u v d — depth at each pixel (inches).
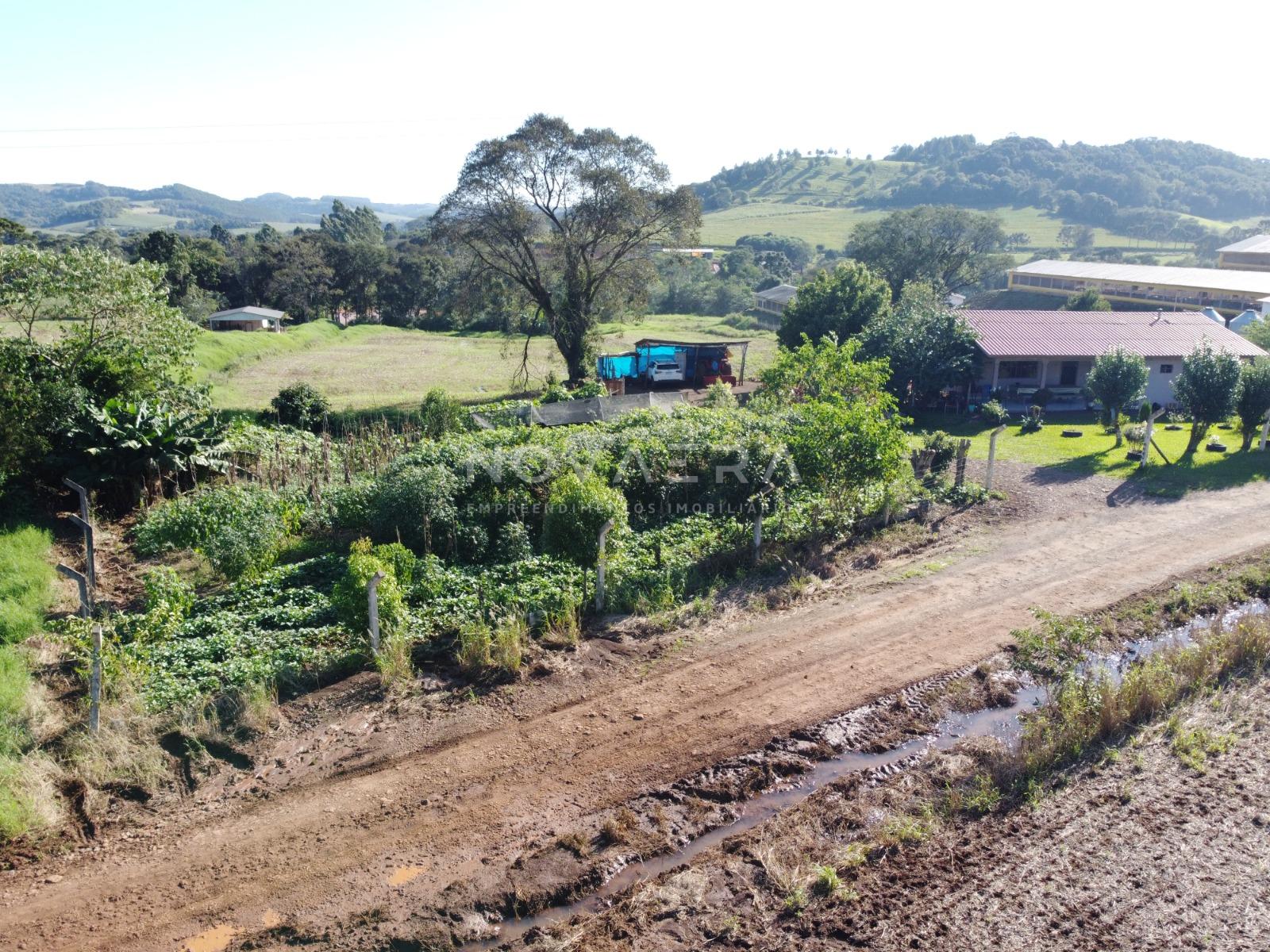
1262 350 1288.1
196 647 465.7
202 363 1731.1
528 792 365.1
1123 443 1018.1
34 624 494.3
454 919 294.8
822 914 293.9
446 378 1818.4
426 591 538.3
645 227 1475.1
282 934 286.5
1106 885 303.0
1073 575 608.7
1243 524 713.6
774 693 448.1
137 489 722.2
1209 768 372.8
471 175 1393.9
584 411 1021.8
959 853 323.0
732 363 1867.6
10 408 655.8
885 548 665.6
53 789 354.3
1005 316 1368.1
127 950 279.0
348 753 391.2
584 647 493.4
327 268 3216.0
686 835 340.5
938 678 463.8
